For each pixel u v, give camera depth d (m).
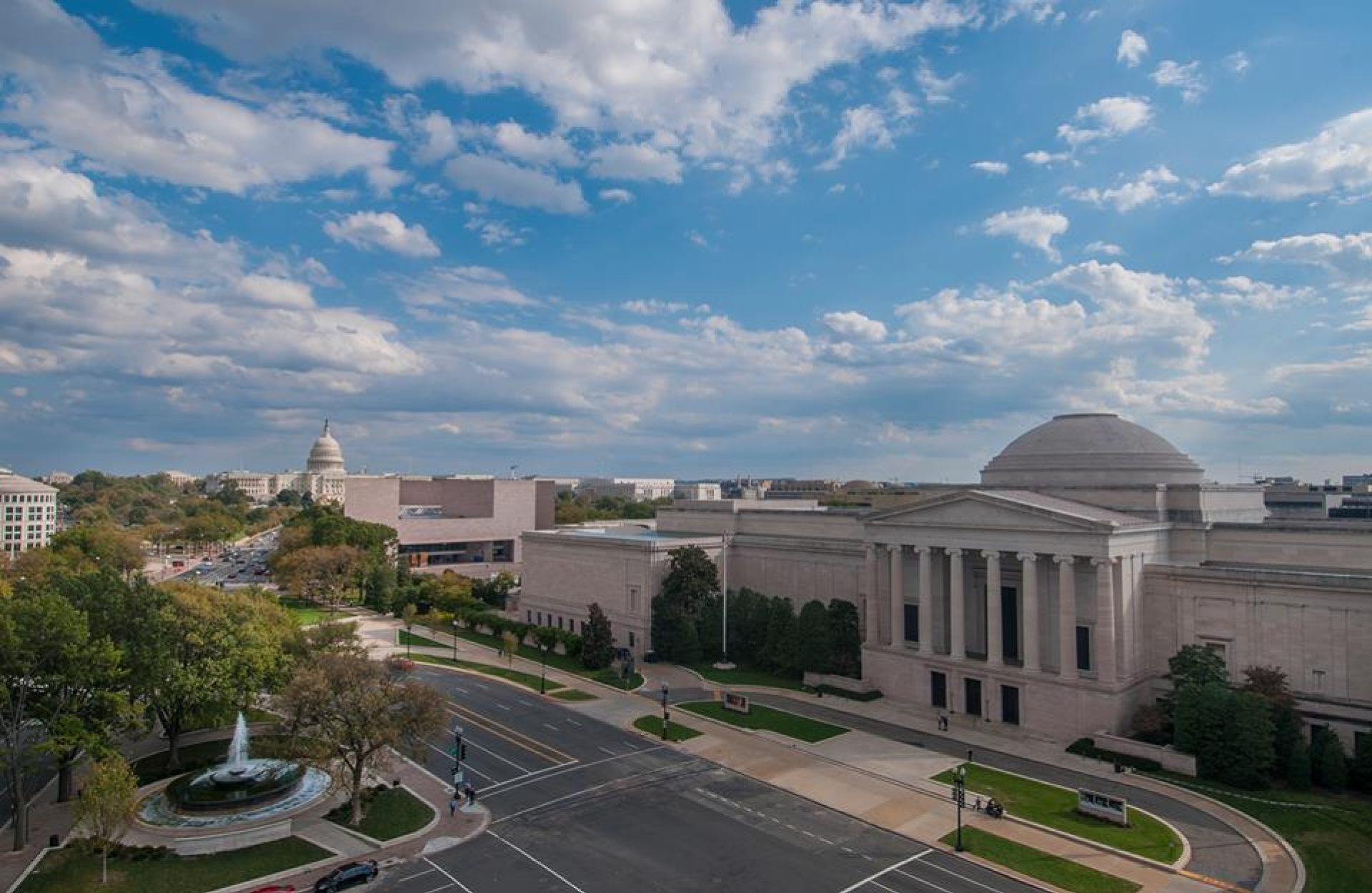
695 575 114.81
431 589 154.62
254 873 52.56
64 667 59.25
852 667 100.19
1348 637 71.31
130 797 53.03
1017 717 83.25
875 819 60.56
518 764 72.56
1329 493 161.38
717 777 69.19
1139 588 82.19
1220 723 68.38
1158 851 54.94
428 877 51.94
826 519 120.19
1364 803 62.97
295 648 78.19
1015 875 51.81
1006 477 101.75
